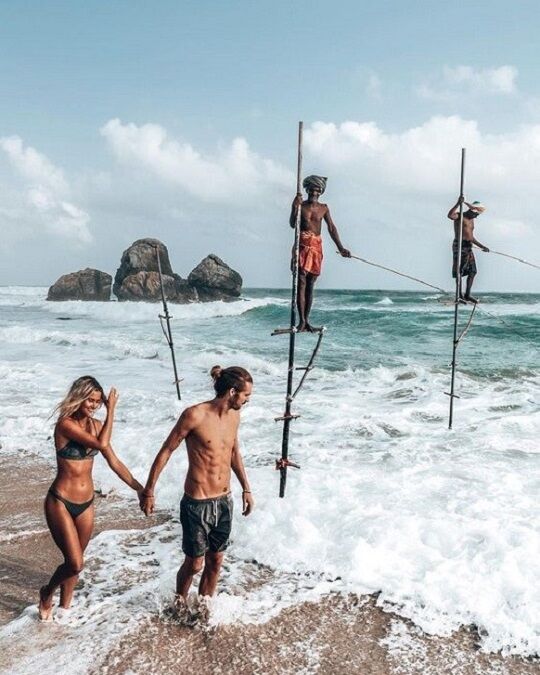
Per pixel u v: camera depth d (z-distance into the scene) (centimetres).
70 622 457
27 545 609
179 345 2339
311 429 1081
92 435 450
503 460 889
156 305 4872
